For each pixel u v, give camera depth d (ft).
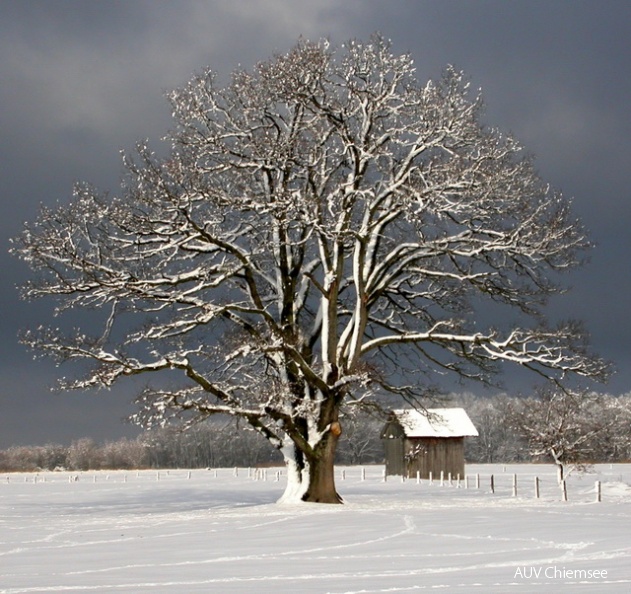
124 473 314.96
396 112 112.57
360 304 117.60
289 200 105.91
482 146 111.34
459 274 118.21
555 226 112.37
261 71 112.68
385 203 115.34
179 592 44.52
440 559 57.00
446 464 211.00
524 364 116.47
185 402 109.29
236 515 99.86
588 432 161.07
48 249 106.63
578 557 56.65
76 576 52.37
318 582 47.32
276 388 112.57
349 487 175.73
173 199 105.91
